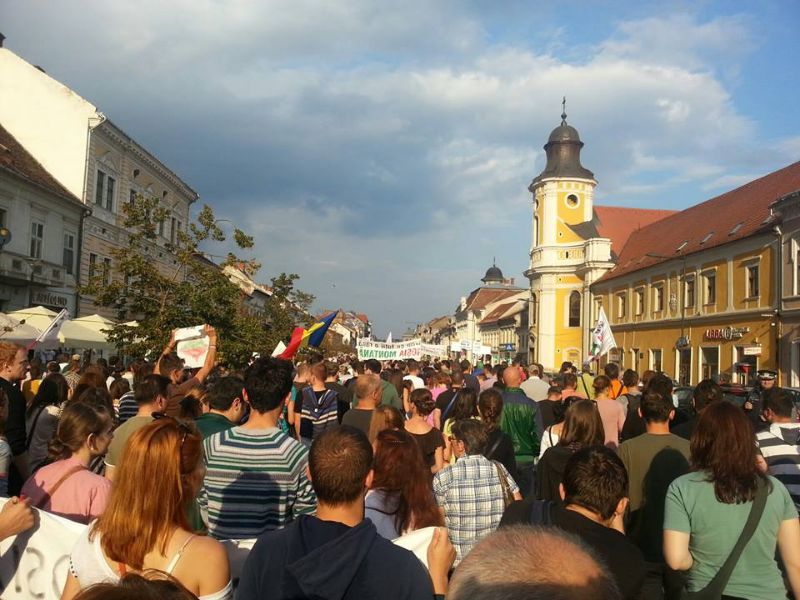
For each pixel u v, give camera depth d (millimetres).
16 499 3721
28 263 27469
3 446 4922
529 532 1717
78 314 32188
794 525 3707
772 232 33781
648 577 4941
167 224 42656
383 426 6074
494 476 4895
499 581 1536
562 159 68000
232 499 4180
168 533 2887
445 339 147375
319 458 3078
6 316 14023
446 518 4797
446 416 9453
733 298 37812
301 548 2895
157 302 19359
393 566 2812
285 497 4234
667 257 44156
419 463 4359
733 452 3705
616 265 60938
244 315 29141
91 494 4090
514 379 8836
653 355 48000
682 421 7754
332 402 8930
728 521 3666
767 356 34094
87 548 2980
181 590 1797
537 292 68000
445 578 3441
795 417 5703
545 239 67188
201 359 8234
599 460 3613
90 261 33281
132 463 2920
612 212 69312
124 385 9266
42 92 32438
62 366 15836
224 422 5312
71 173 32281
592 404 5625
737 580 3652
